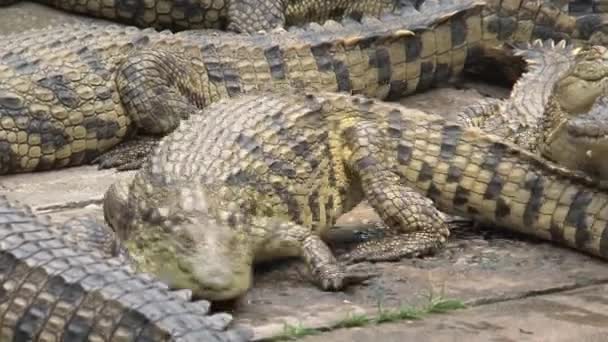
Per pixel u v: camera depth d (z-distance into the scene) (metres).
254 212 10.85
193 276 9.75
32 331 8.45
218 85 15.48
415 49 16.84
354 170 11.83
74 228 10.15
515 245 11.83
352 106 12.09
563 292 10.70
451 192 11.95
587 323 9.94
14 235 9.07
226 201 10.55
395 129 12.01
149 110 14.88
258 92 12.49
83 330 8.20
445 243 11.70
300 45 16.05
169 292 8.31
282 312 9.95
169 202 10.24
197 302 8.20
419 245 11.45
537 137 12.78
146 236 10.09
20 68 14.59
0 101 14.29
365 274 10.62
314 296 10.36
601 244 11.38
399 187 11.72
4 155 14.29
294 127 11.60
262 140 11.33
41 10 18.55
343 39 16.27
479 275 10.98
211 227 10.02
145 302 8.11
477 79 17.95
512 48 17.27
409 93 17.08
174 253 9.88
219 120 11.51
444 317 9.99
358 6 19.14
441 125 12.05
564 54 16.62
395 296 10.38
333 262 10.63
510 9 17.28
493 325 9.83
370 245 11.51
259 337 9.36
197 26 18.47
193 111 14.97
